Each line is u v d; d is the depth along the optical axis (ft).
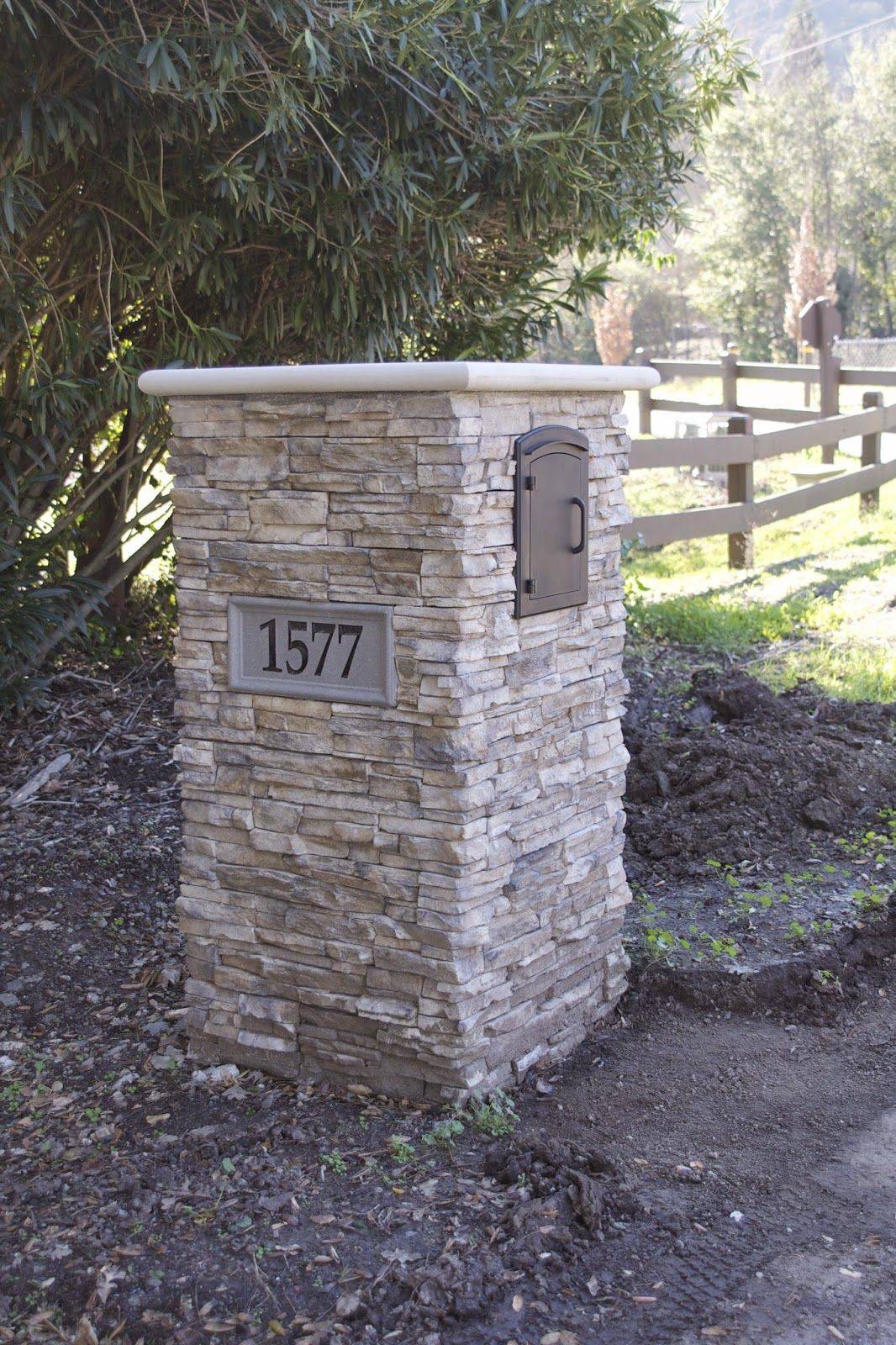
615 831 12.93
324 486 10.76
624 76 18.57
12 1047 12.68
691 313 148.56
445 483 10.17
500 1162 10.33
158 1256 9.26
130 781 18.63
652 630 27.12
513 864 11.35
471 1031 11.03
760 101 124.26
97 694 21.33
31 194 14.94
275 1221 9.64
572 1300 8.86
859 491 39.27
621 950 13.41
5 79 14.26
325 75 15.01
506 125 17.60
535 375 10.51
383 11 15.47
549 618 11.48
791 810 17.83
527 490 10.78
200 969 12.23
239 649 11.44
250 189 15.71
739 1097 11.71
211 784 11.81
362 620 10.77
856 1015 13.29
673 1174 10.43
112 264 16.94
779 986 13.52
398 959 11.08
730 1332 8.51
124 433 21.03
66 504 20.93
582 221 20.51
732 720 21.26
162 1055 12.46
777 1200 10.04
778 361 122.11
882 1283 8.96
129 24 14.38
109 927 14.97
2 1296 8.90
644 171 21.15
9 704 19.57
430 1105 11.29
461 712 10.44
